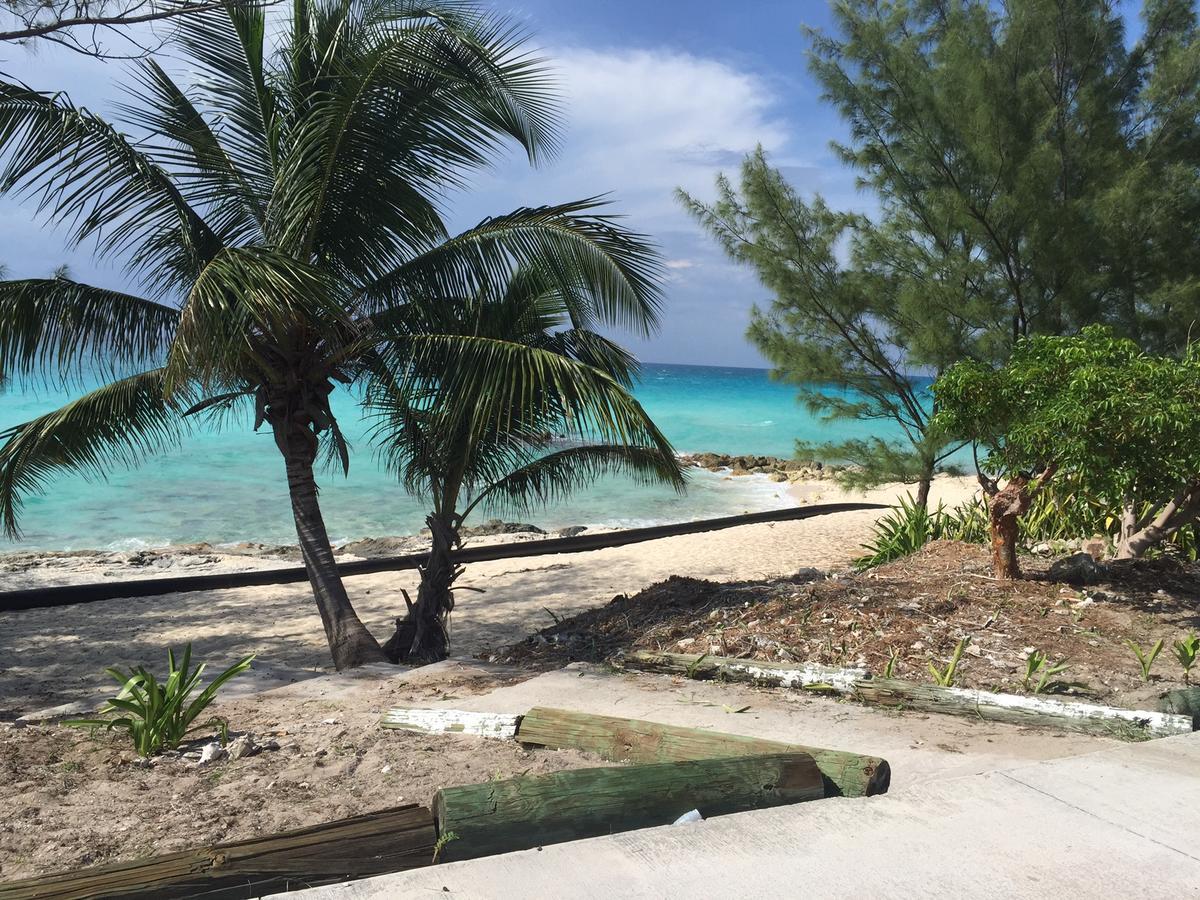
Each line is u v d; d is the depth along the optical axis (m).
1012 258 12.23
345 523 19.86
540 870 2.94
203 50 8.88
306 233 8.74
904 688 5.67
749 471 29.94
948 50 12.12
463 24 8.58
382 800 4.13
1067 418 7.02
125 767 4.73
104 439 9.08
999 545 8.53
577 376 7.91
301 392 9.13
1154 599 8.05
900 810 3.48
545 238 8.69
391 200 8.96
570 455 9.58
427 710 5.41
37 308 8.20
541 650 8.03
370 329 8.97
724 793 3.71
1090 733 5.11
